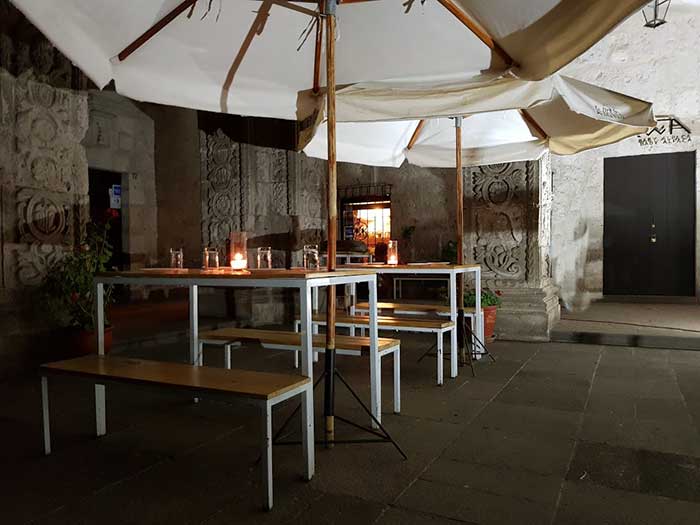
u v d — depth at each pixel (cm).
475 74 345
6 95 439
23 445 283
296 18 337
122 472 247
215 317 705
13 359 434
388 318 438
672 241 826
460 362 485
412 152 585
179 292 1010
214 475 243
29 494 224
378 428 307
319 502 217
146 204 975
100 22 302
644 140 809
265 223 783
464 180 645
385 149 565
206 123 780
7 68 439
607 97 373
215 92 369
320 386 412
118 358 289
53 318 466
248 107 379
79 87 495
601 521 200
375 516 205
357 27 342
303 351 244
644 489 227
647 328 601
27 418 329
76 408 350
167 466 254
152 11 308
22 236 448
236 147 770
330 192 282
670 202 823
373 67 364
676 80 714
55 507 213
